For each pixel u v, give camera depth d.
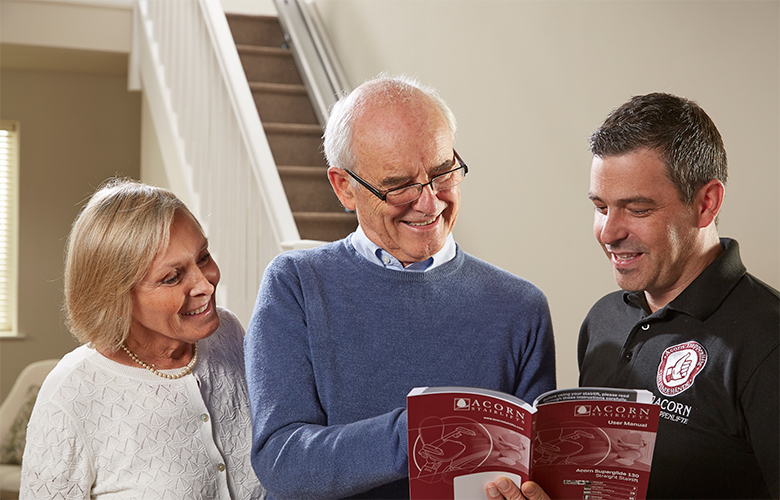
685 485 1.12
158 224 1.21
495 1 2.65
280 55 4.18
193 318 1.28
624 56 2.03
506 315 1.27
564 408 0.95
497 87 2.65
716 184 1.14
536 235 2.44
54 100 5.19
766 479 1.04
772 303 1.10
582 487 0.98
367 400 1.21
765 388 1.04
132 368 1.30
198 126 3.15
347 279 1.26
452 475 0.97
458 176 1.20
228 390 1.42
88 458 1.24
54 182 5.23
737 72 1.67
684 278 1.19
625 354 1.26
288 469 1.08
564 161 2.30
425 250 1.21
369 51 3.68
